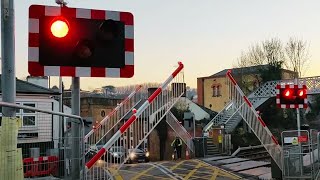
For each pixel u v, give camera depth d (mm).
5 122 4156
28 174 4957
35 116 5598
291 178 15484
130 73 5664
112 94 55188
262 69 52781
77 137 5844
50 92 26219
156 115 13383
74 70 5414
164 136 31484
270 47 60062
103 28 5445
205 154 26531
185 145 26172
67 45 5379
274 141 16969
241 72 55906
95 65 5504
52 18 5371
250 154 30344
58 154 5641
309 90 42562
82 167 5918
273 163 16625
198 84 64875
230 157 25516
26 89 25062
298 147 15664
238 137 34344
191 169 19062
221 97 61844
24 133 5383
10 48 5078
